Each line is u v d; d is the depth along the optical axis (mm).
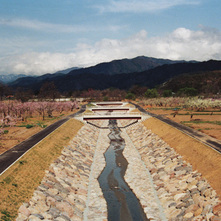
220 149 49312
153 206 38688
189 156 51688
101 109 138500
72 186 43781
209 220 29141
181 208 35500
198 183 39594
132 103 193500
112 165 59812
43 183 40469
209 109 125375
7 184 35875
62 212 34312
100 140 87250
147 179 49656
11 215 29859
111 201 41281
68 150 62062
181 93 184750
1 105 102250
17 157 47000
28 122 96125
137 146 77062
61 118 104625
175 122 88062
